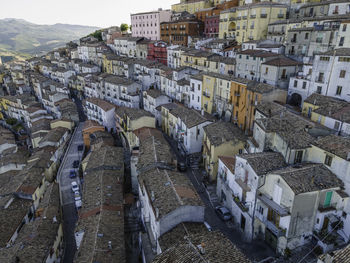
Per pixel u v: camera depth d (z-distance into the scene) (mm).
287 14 100125
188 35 132250
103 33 198625
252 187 37469
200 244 27406
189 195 37875
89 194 49719
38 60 194875
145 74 109188
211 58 90875
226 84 69125
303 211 32812
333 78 53906
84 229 41344
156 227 35156
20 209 53562
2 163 77625
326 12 82562
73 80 141625
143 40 143250
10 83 165250
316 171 34156
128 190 57125
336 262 23172
